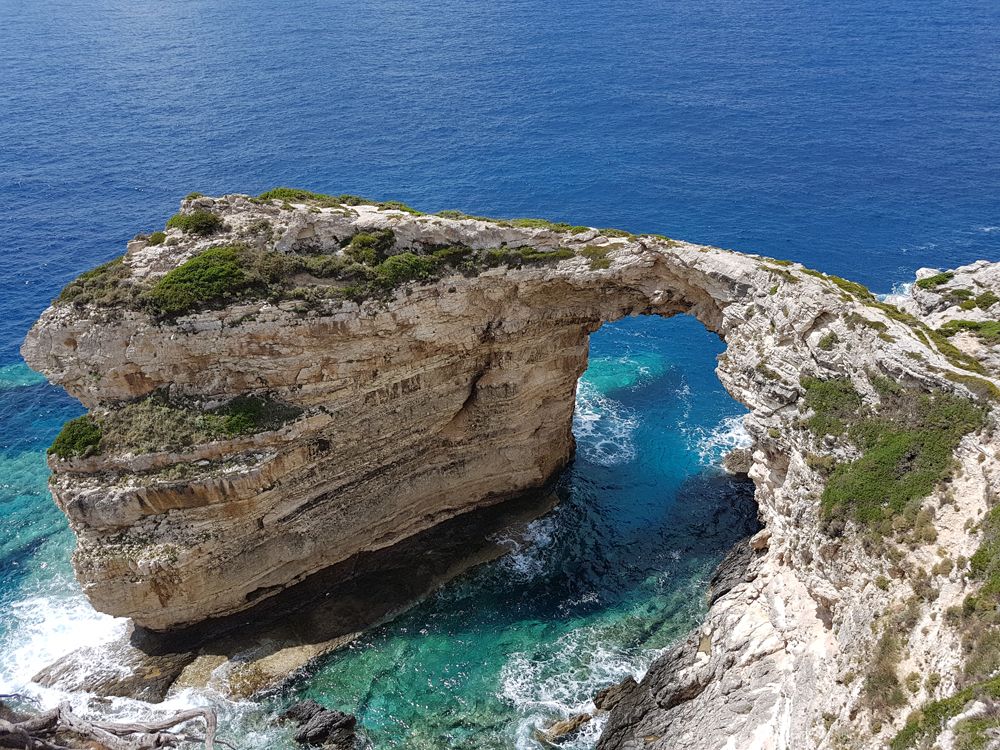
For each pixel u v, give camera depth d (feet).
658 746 94.12
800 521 100.17
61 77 392.27
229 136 305.73
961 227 229.66
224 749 98.68
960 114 312.50
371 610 121.39
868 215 238.27
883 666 74.79
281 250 115.96
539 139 301.02
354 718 103.55
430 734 101.71
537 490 148.77
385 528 131.44
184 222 118.01
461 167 275.80
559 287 125.49
